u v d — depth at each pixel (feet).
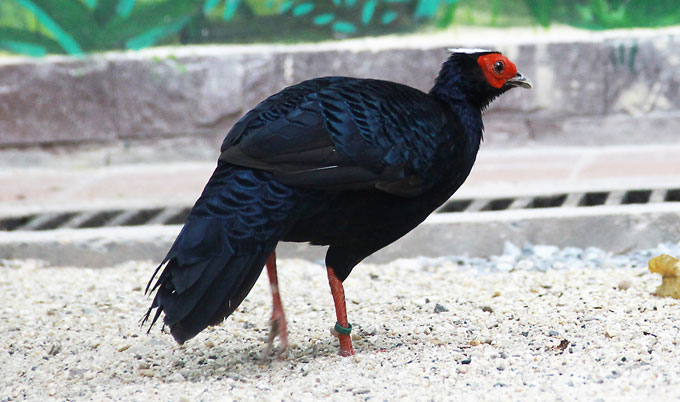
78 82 54.29
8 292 33.94
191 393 22.61
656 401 20.54
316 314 30.45
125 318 30.71
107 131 54.80
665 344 24.84
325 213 23.44
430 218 38.58
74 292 33.96
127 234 38.40
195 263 21.83
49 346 27.78
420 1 61.62
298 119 22.93
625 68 54.95
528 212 38.81
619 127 55.16
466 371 23.44
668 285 30.22
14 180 50.26
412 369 23.72
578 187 42.70
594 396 21.11
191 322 21.62
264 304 31.78
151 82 54.60
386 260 37.99
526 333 26.76
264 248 22.40
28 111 54.19
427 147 23.95
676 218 37.86
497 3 62.44
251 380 23.58
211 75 54.70
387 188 23.52
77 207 42.45
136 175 51.11
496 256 37.86
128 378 24.52
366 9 61.36
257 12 61.00
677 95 55.06
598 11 60.85
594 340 25.70
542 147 54.80
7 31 57.57
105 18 58.18
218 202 22.30
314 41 59.93
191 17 59.62
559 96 54.95
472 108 25.95
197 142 55.11
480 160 52.13
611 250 38.06
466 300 31.30
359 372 23.72
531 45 54.65
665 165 48.52
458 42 55.42
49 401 22.77
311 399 21.75
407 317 29.48
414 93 24.84
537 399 21.02
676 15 60.13
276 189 22.50
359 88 23.91
